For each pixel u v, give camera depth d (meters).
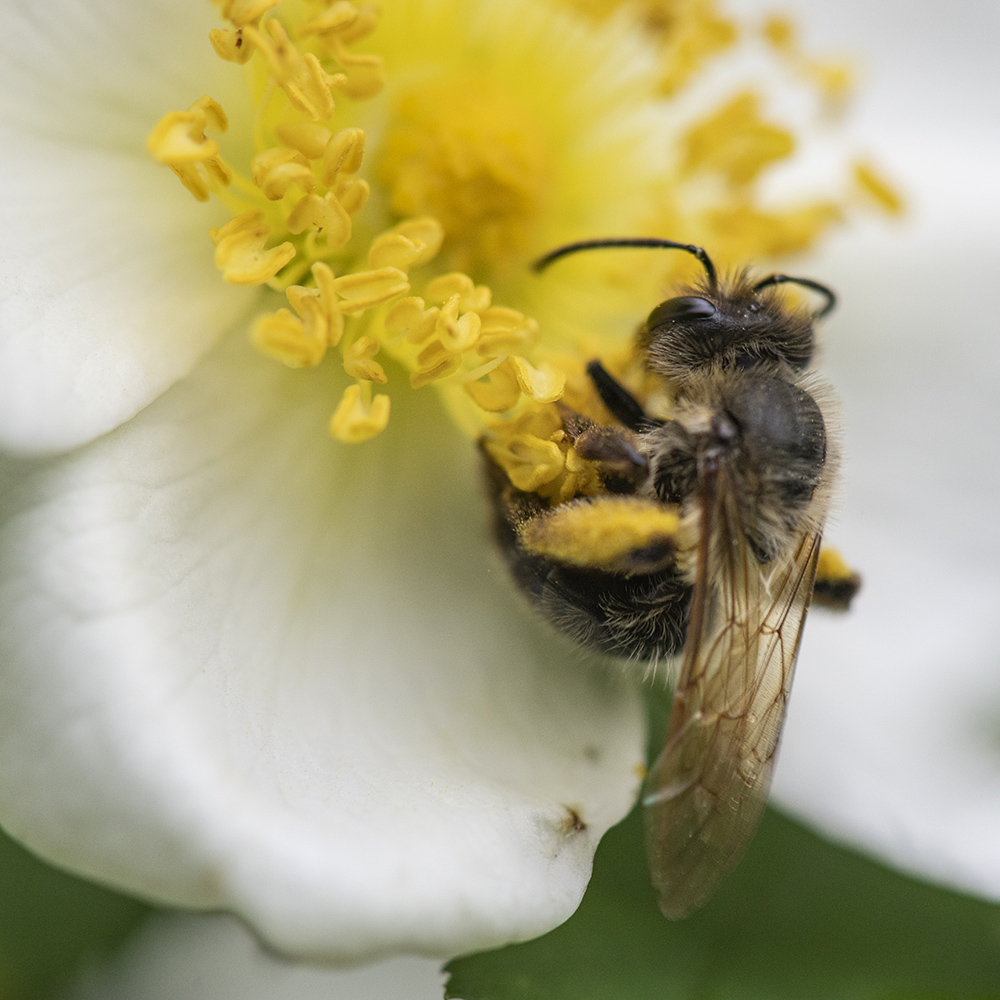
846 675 0.09
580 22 0.09
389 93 0.08
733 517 0.08
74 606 0.07
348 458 0.08
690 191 0.09
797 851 0.08
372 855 0.07
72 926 0.09
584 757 0.08
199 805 0.07
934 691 0.09
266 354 0.08
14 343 0.07
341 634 0.08
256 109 0.08
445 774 0.08
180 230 0.08
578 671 0.08
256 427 0.08
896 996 0.08
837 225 0.09
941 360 0.09
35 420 0.07
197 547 0.08
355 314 0.08
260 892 0.07
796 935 0.08
